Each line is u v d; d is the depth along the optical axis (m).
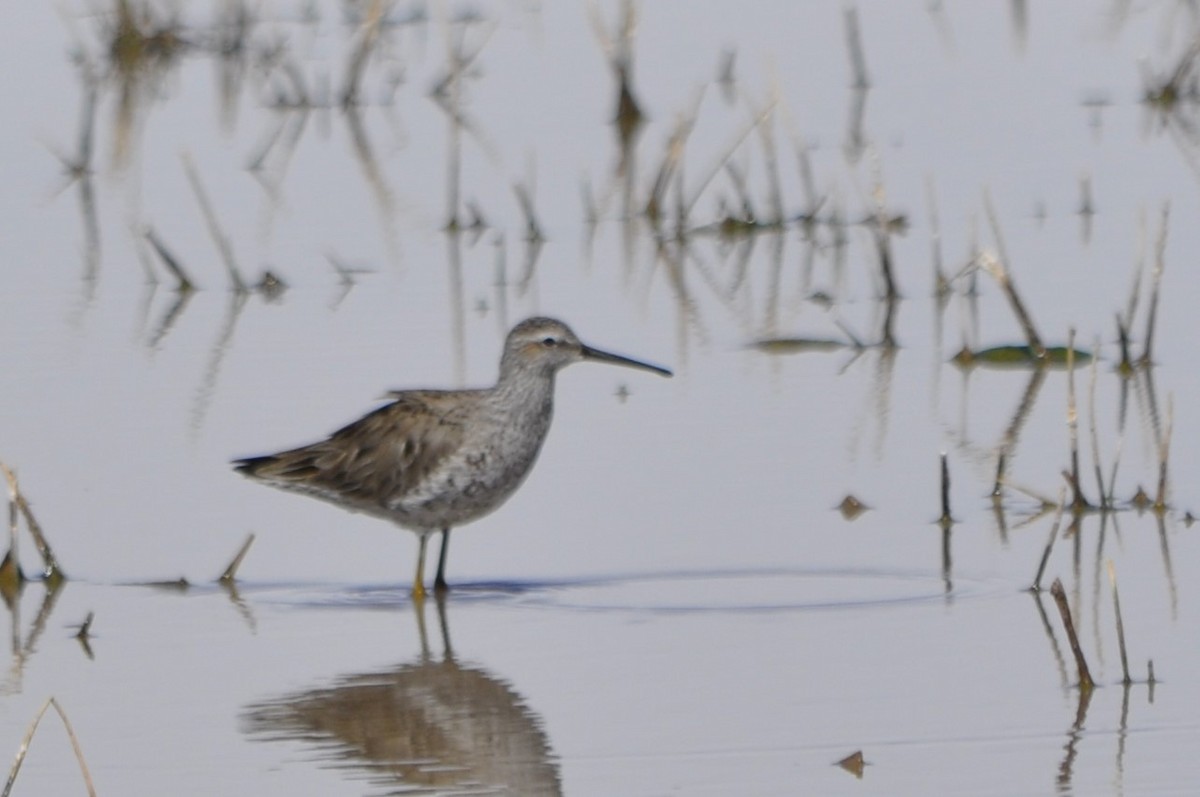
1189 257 19.53
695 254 21.25
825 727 10.62
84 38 29.83
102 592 13.16
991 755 10.20
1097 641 11.73
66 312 19.27
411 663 11.84
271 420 16.11
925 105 25.52
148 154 25.02
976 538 13.57
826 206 22.31
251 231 21.98
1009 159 23.22
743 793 9.83
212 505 14.66
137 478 15.05
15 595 13.11
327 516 14.65
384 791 10.06
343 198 23.22
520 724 10.82
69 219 22.50
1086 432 15.52
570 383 17.17
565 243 21.62
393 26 30.34
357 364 17.55
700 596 12.81
